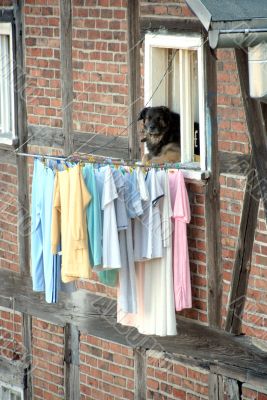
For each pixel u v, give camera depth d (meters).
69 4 13.45
